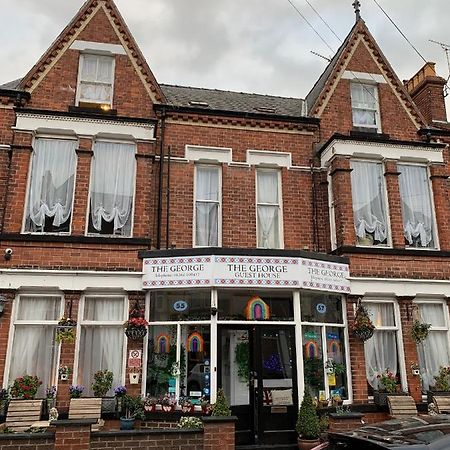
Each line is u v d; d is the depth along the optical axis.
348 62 14.48
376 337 11.98
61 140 11.77
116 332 10.85
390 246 12.53
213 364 10.24
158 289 10.80
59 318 10.63
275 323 10.70
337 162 12.65
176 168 12.61
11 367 10.30
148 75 13.02
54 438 7.80
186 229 12.24
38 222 11.22
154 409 10.08
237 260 10.64
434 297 12.42
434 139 14.27
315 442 9.50
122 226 11.57
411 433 4.33
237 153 13.07
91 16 13.18
